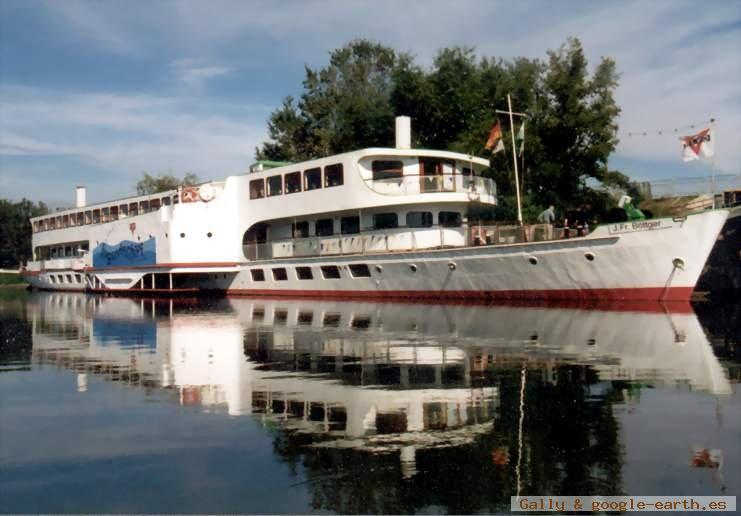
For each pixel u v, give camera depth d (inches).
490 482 276.5
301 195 1380.4
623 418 360.8
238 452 317.7
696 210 997.2
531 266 1056.2
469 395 418.3
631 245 968.3
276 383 468.8
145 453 320.8
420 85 1804.9
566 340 642.8
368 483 277.4
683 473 282.2
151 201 1765.5
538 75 1712.6
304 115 2564.0
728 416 360.5
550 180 1674.5
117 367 553.0
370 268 1264.8
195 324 896.9
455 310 972.6
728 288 1250.0
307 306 1157.1
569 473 284.5
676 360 526.3
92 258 1910.7
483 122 1674.5
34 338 770.8
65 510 261.0
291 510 255.6
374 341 664.4
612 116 1590.8
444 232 1256.2
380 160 1280.8
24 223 3769.7
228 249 1555.1
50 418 387.2
